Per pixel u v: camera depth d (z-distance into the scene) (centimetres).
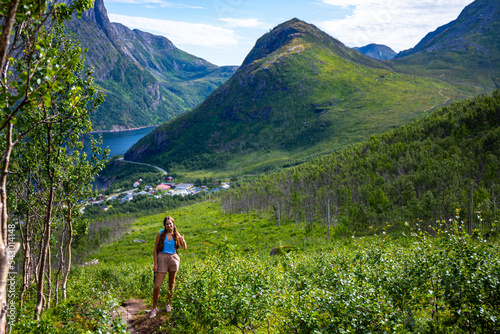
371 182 7556
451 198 4672
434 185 6259
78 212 1284
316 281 1094
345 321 577
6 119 351
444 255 689
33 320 708
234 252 1013
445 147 8569
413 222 4484
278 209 8388
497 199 4538
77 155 1199
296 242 5566
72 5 528
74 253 6269
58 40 848
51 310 1013
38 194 1105
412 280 738
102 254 7288
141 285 1430
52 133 1022
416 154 8512
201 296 755
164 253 813
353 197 7600
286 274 1091
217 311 687
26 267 1101
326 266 1316
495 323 564
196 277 857
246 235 7150
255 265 896
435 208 4538
